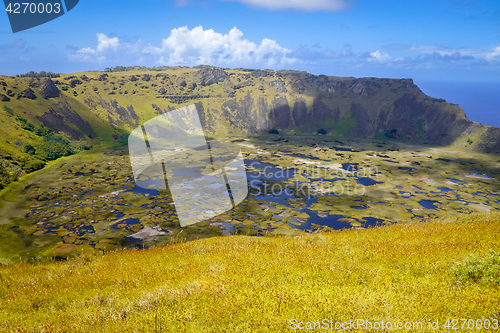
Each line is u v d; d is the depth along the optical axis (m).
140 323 6.02
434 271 8.84
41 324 6.73
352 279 8.45
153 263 12.61
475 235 13.67
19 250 57.09
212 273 9.64
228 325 5.71
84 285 10.29
